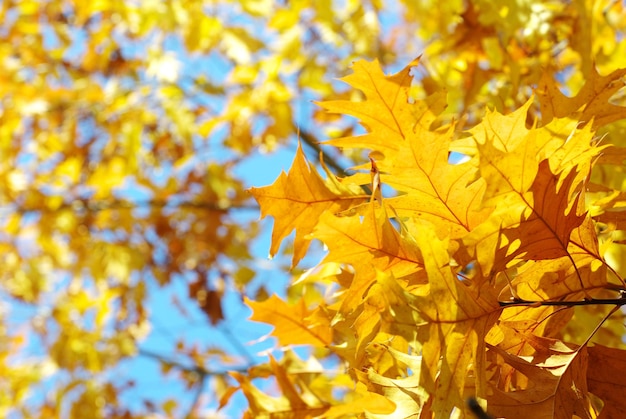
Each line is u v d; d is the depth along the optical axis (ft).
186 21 12.54
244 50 11.97
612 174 5.19
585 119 4.58
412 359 4.26
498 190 4.09
